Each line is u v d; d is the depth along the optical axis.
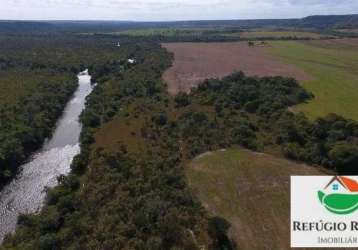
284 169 59.56
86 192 53.66
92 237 43.34
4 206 55.94
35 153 74.75
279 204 49.53
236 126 75.88
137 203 47.94
